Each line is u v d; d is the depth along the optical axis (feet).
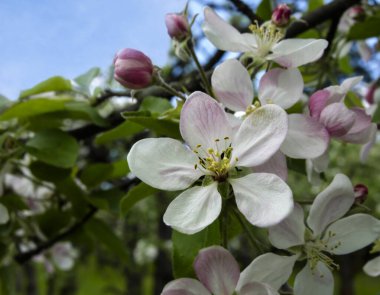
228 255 0.32
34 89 0.52
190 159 0.34
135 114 0.39
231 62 0.38
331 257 0.39
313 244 0.37
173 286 0.32
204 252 0.32
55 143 0.50
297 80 0.38
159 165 0.34
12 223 0.57
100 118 0.53
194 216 0.33
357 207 0.39
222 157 0.34
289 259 0.35
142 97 0.52
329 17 0.53
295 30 0.53
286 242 0.36
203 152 0.34
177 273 0.35
